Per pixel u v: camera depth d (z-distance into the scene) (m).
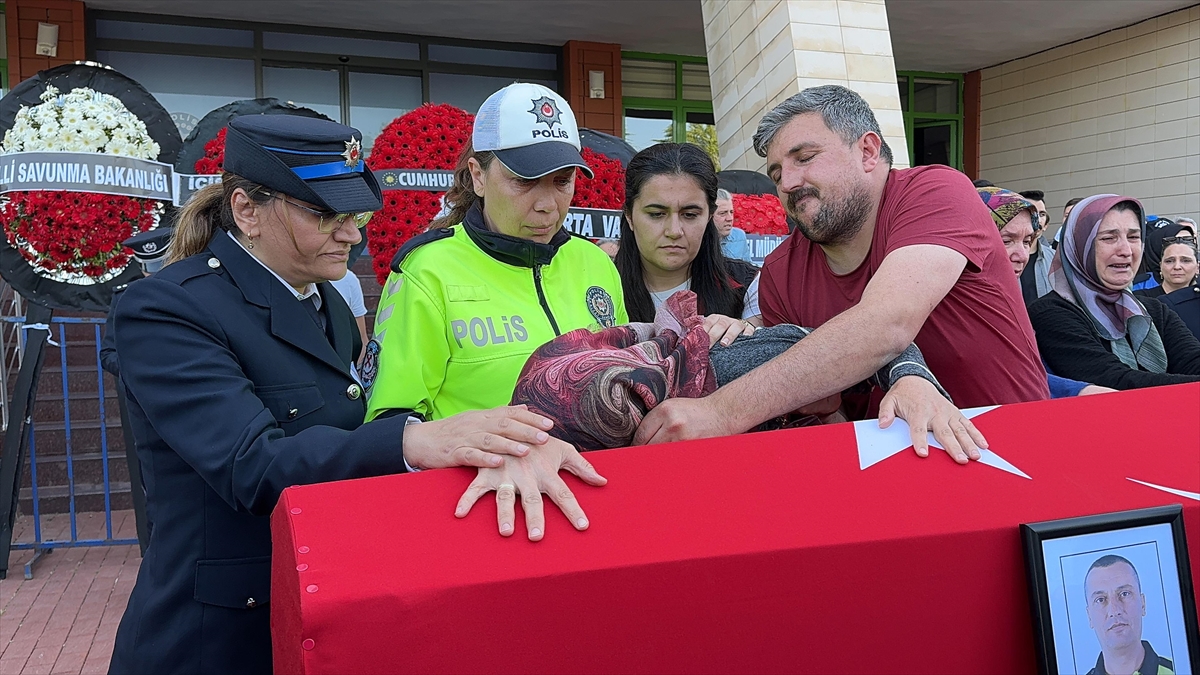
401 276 1.69
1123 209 2.75
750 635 0.99
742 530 1.01
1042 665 1.03
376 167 3.00
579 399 1.21
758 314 2.22
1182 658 1.08
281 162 1.40
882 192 1.70
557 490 1.03
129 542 4.48
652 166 2.21
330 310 1.73
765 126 1.72
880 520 1.05
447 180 3.01
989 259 1.61
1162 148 8.10
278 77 7.78
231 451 1.26
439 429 1.15
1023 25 8.27
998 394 1.64
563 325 1.76
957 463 1.17
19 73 6.88
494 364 1.65
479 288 1.69
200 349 1.36
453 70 8.21
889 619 1.03
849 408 1.64
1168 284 4.49
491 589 0.92
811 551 1.00
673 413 1.26
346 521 0.99
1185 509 1.12
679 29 8.08
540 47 8.49
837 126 1.63
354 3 7.21
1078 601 1.05
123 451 5.44
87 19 7.12
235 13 7.38
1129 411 1.30
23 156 3.34
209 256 1.51
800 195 1.66
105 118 3.42
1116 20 8.16
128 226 3.47
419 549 0.96
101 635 3.62
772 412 1.32
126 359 1.37
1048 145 9.15
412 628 0.90
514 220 1.71
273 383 1.46
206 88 7.56
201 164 3.46
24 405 4.30
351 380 1.62
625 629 0.95
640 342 1.41
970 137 10.01
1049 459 1.19
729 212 3.38
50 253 3.38
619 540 0.99
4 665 3.35
